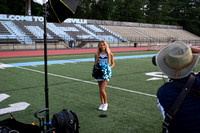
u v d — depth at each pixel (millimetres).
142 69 11766
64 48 30422
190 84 1698
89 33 38125
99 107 5164
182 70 1691
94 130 4000
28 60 15625
